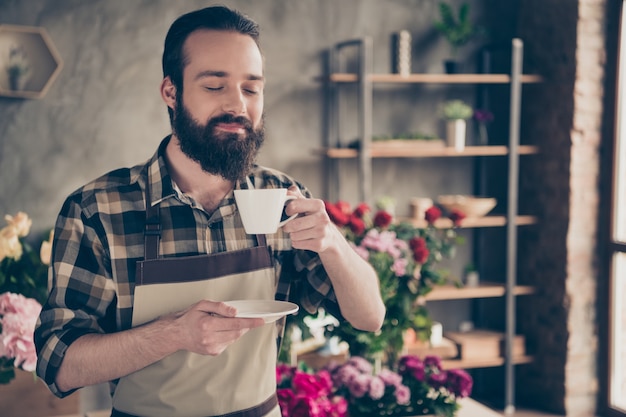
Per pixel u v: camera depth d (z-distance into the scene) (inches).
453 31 168.6
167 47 54.7
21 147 152.7
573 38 163.5
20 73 149.6
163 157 57.6
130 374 55.0
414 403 98.3
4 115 151.4
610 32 164.4
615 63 163.5
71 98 154.9
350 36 169.6
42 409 123.6
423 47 174.7
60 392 52.4
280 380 92.3
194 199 56.7
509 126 167.6
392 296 103.3
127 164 158.9
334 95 169.3
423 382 99.8
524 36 177.6
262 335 57.0
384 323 102.4
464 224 166.7
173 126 56.0
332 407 87.4
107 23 155.9
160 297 54.8
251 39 53.6
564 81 166.4
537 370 174.2
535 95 174.9
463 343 166.6
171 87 55.5
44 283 131.6
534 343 175.5
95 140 156.8
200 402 55.0
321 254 55.8
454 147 166.6
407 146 162.4
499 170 181.6
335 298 60.8
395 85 173.3
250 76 52.8
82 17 154.4
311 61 167.6
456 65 169.8
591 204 167.2
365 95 156.9
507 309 169.2
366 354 102.8
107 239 54.6
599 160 166.9
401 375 100.8
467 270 175.0
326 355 146.1
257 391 56.9
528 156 177.8
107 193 55.6
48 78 152.3
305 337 98.7
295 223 51.4
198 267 55.6
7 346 89.5
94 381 51.0
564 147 166.9
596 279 168.6
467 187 180.9
